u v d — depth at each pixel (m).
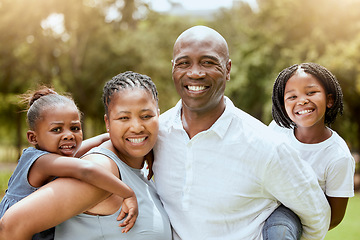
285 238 2.41
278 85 3.24
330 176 3.10
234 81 20.64
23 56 24.00
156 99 2.61
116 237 2.28
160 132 2.71
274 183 2.49
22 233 2.10
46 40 23.67
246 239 2.51
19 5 22.28
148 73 24.75
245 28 22.52
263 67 20.23
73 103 2.77
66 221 2.29
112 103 2.48
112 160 2.44
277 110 3.32
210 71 2.48
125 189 2.28
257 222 2.54
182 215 2.54
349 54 16.34
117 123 2.46
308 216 2.61
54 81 24.22
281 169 2.46
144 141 2.49
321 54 17.83
